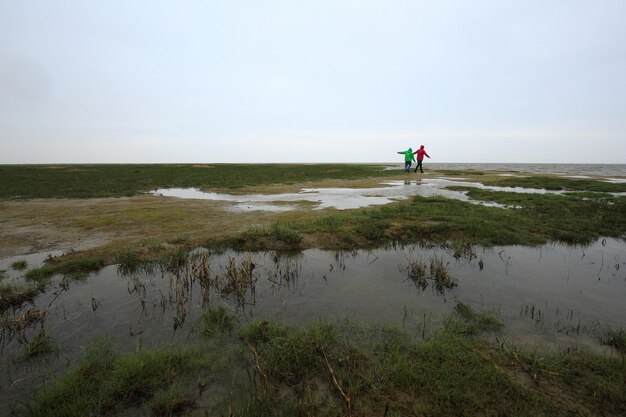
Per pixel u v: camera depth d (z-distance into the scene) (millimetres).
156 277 6742
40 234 9570
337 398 3256
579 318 4844
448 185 24047
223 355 4000
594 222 10773
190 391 3395
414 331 4496
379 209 12789
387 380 3443
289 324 4734
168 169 49531
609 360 3688
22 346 4211
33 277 6465
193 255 7965
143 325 4746
